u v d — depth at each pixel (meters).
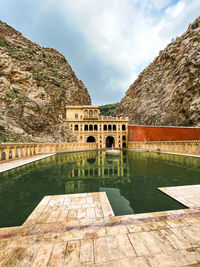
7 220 5.98
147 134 48.53
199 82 45.34
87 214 6.03
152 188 10.11
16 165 17.64
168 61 76.00
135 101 88.12
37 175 14.23
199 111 42.44
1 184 11.29
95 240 3.90
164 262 3.09
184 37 74.12
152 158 25.50
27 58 52.44
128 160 24.03
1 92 35.94
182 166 17.88
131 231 4.32
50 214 6.05
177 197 7.91
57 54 75.75
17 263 3.10
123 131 53.81
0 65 41.59
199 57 48.44
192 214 5.62
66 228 4.60
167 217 5.30
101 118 53.31
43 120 41.34
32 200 8.23
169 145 33.75
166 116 57.78
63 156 29.19
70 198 8.15
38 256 3.30
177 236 4.02
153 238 3.94
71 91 66.38
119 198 8.38
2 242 3.88
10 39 57.09
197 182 11.12
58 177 13.80
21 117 36.72
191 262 3.09
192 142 27.56
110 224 4.82
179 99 52.91
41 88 50.09
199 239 3.89
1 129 29.19
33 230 4.58
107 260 3.15
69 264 3.05
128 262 3.09
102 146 52.56
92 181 12.55
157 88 73.38
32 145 27.86
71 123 52.31
